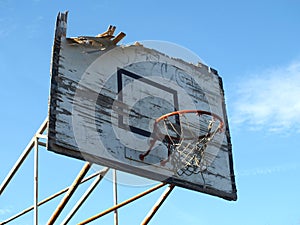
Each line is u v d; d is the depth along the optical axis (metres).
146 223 8.95
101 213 8.82
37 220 8.50
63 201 8.02
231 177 9.60
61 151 7.66
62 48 8.55
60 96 8.08
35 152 9.01
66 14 8.85
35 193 8.71
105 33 9.08
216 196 9.20
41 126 8.96
